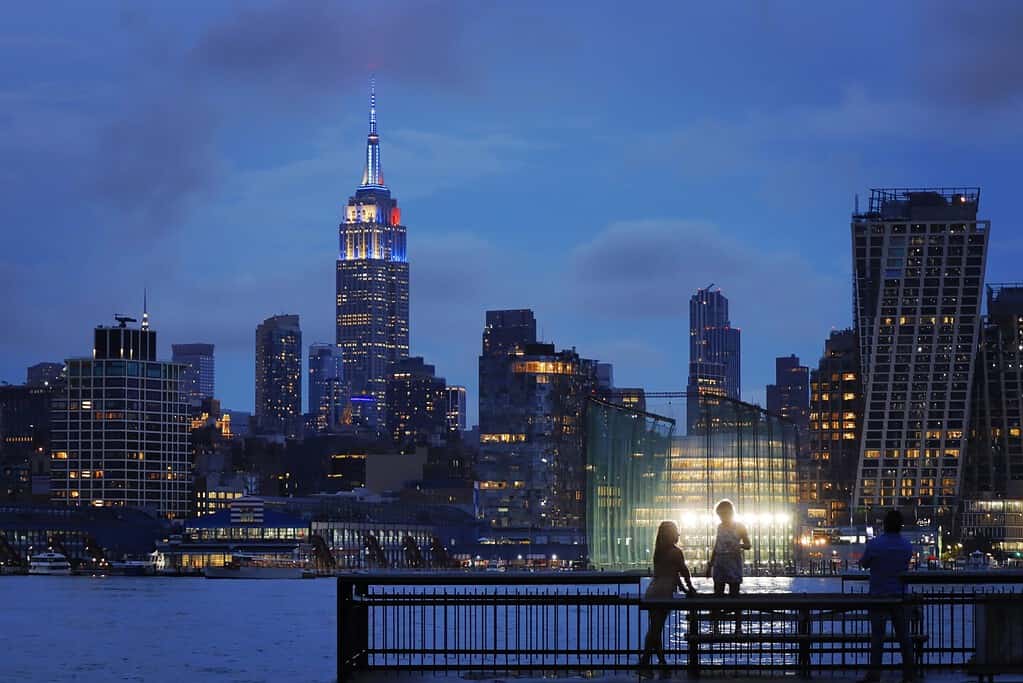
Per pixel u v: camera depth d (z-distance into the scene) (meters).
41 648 119.94
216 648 115.81
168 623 173.62
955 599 61.22
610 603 59.53
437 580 62.19
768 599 57.75
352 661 64.44
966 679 61.31
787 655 80.44
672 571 63.31
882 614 59.00
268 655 105.12
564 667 63.38
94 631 152.62
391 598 62.94
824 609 61.03
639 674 63.03
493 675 65.31
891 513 59.91
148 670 90.88
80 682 82.38
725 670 65.50
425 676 64.69
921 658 65.38
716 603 58.09
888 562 59.31
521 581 62.28
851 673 64.81
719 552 64.50
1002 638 61.69
